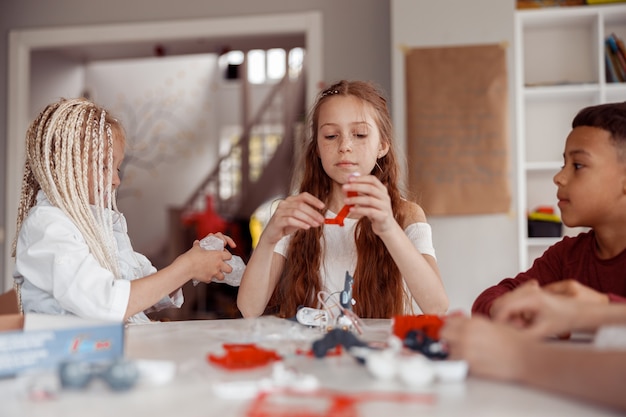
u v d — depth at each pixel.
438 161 2.88
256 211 7.48
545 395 0.60
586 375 0.57
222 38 3.59
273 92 7.61
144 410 0.56
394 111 2.93
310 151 1.57
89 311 1.19
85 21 3.62
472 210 2.85
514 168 2.84
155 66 7.56
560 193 1.05
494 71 2.87
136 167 7.43
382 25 3.34
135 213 7.40
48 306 1.26
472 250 2.85
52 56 6.19
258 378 0.68
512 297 0.78
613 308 0.73
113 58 6.16
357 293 1.41
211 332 1.01
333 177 1.42
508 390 0.62
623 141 0.99
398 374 0.66
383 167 1.53
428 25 2.92
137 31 3.54
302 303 1.44
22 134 3.68
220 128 7.91
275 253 1.48
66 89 6.46
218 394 0.61
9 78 3.67
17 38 3.66
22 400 0.60
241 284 1.33
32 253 1.24
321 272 1.46
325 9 3.39
